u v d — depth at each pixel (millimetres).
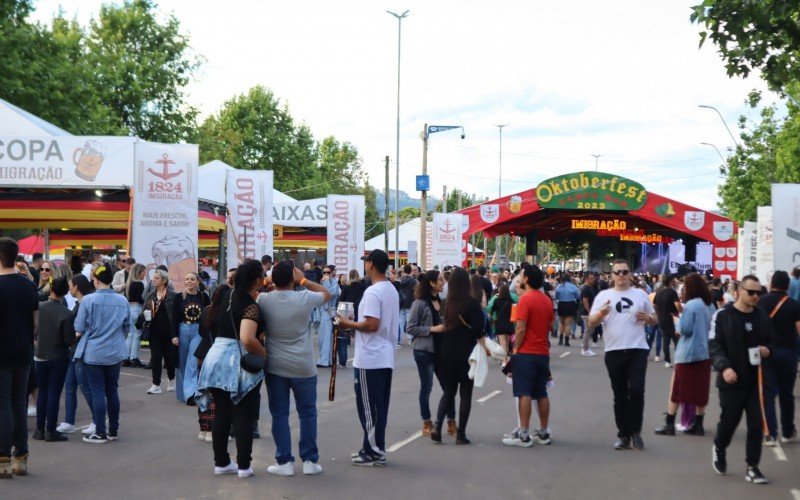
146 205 18375
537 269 10266
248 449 8328
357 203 28656
